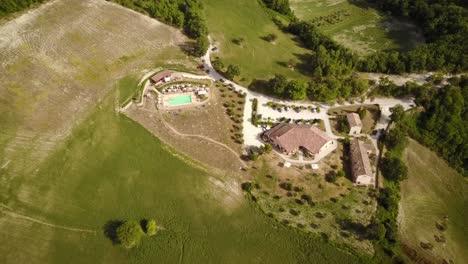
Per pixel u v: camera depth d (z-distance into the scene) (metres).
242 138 97.25
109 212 79.50
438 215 85.38
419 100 106.44
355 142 95.44
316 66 119.81
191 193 84.31
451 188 91.75
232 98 109.75
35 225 75.75
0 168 84.44
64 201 80.31
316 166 90.06
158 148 93.25
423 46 125.94
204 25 131.12
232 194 84.56
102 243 74.50
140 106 103.88
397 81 118.62
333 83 108.38
